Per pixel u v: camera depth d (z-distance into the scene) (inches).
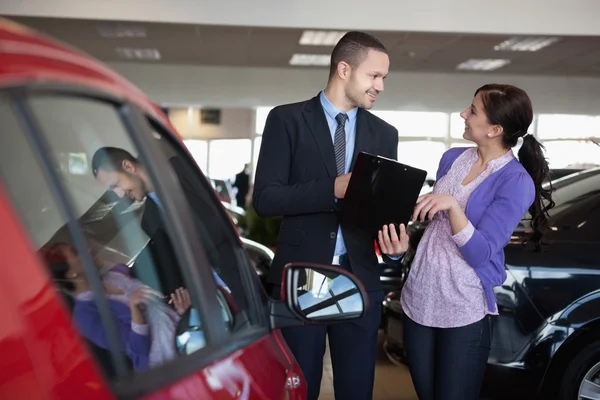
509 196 106.3
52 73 40.0
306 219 110.2
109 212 52.2
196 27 432.5
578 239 144.4
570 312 139.8
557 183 163.8
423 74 641.6
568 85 645.9
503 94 106.8
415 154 698.8
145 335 48.6
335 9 405.1
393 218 101.7
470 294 108.2
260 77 629.6
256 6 401.7
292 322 65.0
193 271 51.8
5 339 31.9
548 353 139.6
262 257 223.9
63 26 434.9
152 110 53.6
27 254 34.7
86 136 45.8
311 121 110.8
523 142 112.0
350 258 108.1
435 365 111.3
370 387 111.7
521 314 140.3
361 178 99.7
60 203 43.4
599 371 140.2
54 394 33.7
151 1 394.6
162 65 620.1
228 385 51.0
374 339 111.0
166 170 52.3
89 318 44.2
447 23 410.3
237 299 59.9
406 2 407.5
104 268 50.6
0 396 31.1
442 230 110.1
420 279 111.0
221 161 802.8
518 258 141.3
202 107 632.4
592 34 413.4
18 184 39.2
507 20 411.8
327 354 227.1
